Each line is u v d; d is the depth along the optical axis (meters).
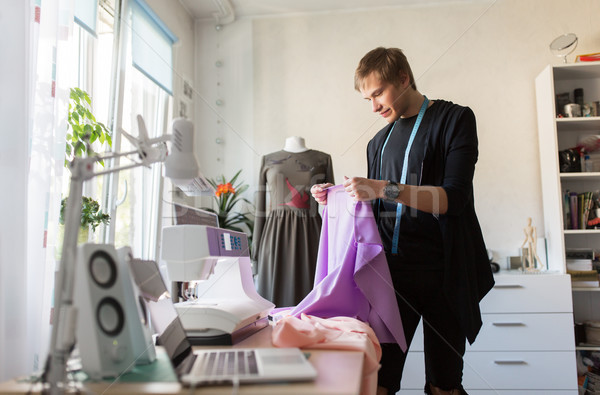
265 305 1.12
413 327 1.40
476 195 3.09
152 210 1.00
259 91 3.19
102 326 0.70
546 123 2.90
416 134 1.43
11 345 1.05
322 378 0.65
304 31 3.30
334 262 1.35
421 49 3.19
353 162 3.14
